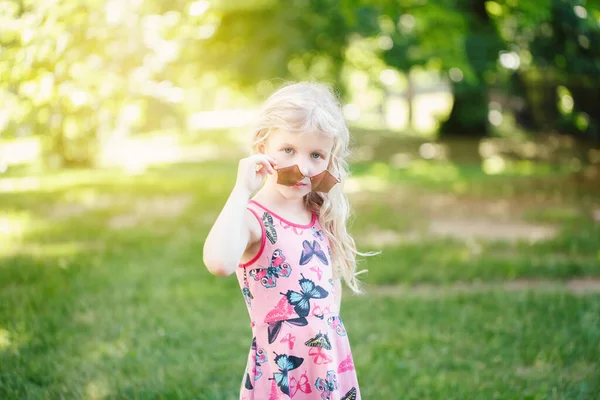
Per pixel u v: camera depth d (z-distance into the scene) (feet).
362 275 18.49
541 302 15.74
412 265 19.76
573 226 25.57
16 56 14.07
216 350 13.01
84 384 11.21
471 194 34.91
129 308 15.39
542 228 26.16
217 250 6.64
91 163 48.26
